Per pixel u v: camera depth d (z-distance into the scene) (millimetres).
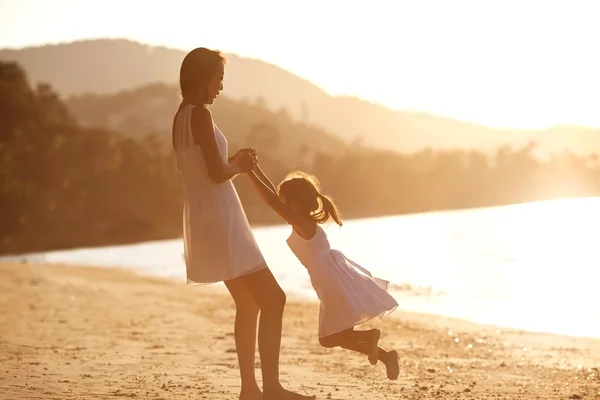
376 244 60312
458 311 17047
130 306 18109
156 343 10922
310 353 10055
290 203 5938
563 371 8695
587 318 15328
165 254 70875
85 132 175125
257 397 5758
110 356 9391
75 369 8234
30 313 15961
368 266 35812
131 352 9836
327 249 5902
